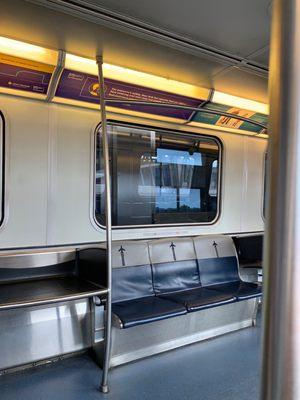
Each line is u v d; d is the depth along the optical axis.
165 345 3.07
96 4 1.81
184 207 3.84
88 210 3.11
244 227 4.32
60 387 2.47
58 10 1.86
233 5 1.83
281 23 0.58
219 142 4.05
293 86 0.57
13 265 2.70
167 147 3.69
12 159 2.72
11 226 2.73
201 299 3.03
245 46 2.33
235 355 3.01
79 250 2.98
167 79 2.92
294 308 0.57
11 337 2.61
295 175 0.56
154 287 3.22
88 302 2.95
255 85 3.08
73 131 3.01
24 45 2.25
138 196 3.49
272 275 0.59
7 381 2.54
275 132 0.59
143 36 2.18
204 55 2.46
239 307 3.58
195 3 1.82
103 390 2.41
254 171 4.39
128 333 2.84
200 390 2.46
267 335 0.60
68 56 2.42
